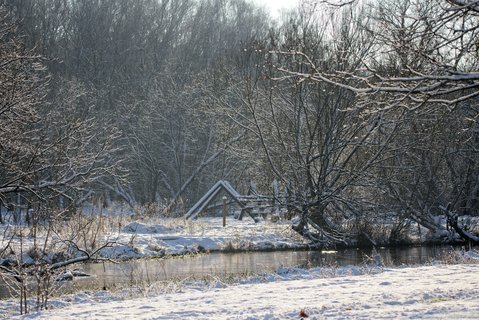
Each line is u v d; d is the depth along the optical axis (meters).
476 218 32.94
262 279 16.72
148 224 30.39
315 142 30.41
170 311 9.55
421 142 28.67
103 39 59.81
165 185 53.44
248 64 33.16
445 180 31.23
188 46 64.88
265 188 34.97
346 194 29.98
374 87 11.16
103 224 25.78
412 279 12.59
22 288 13.52
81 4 61.91
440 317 7.97
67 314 9.86
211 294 11.72
